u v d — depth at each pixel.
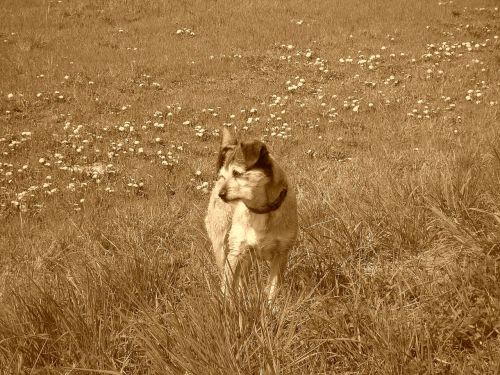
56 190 6.29
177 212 5.87
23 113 8.49
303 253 4.95
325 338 4.32
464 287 4.44
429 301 4.48
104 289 4.64
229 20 12.66
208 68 10.27
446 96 8.80
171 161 6.85
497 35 11.91
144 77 9.95
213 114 8.33
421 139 7.18
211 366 4.07
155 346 4.23
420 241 4.95
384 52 10.90
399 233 4.98
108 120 8.24
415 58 10.55
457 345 4.26
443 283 4.55
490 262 4.51
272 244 4.66
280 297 4.55
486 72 9.73
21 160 6.87
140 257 4.89
